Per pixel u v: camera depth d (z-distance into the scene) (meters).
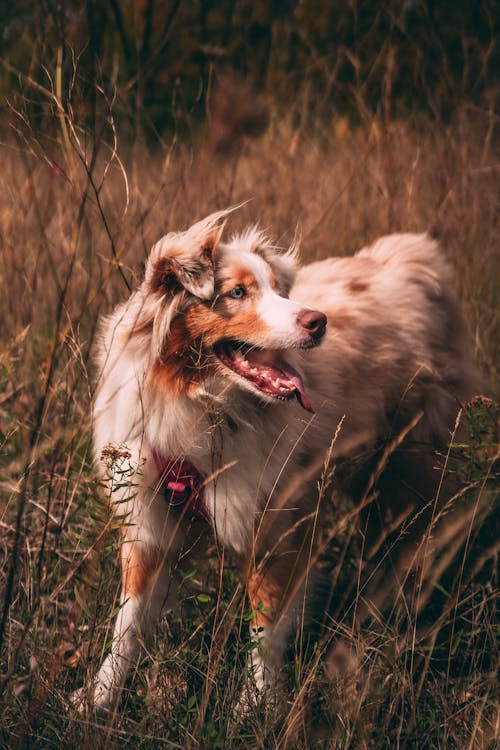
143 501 3.06
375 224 5.50
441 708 2.85
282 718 2.74
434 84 6.49
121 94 4.59
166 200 4.73
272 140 6.05
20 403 3.88
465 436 3.89
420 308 3.84
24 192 4.47
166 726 2.66
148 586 3.16
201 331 2.94
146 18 6.18
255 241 3.21
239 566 3.32
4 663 2.81
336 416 3.38
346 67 7.09
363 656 2.91
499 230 5.97
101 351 3.16
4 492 3.60
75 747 2.51
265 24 7.29
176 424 2.99
